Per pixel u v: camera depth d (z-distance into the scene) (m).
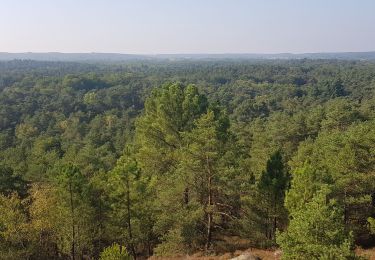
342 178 27.81
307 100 135.75
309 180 23.78
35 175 41.09
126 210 28.20
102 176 32.34
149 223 29.83
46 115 113.00
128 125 97.31
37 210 28.77
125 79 194.75
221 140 26.95
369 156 28.39
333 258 15.91
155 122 33.53
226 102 142.62
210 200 27.03
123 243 31.11
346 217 29.11
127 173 27.22
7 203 28.89
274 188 27.41
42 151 63.75
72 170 27.41
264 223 28.30
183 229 26.80
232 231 30.62
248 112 122.06
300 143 52.56
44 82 168.88
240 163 27.86
